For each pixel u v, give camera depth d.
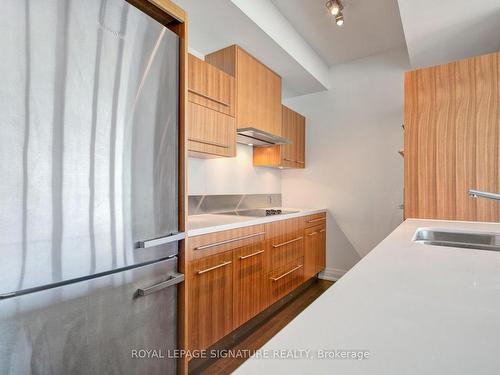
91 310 1.02
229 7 1.84
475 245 1.41
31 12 0.86
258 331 2.15
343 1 2.19
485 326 0.42
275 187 3.59
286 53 2.45
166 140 1.32
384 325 0.43
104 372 1.06
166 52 1.31
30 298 0.87
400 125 3.01
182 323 1.39
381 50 3.02
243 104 2.36
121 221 1.11
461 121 1.80
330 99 3.40
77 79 0.97
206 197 2.56
